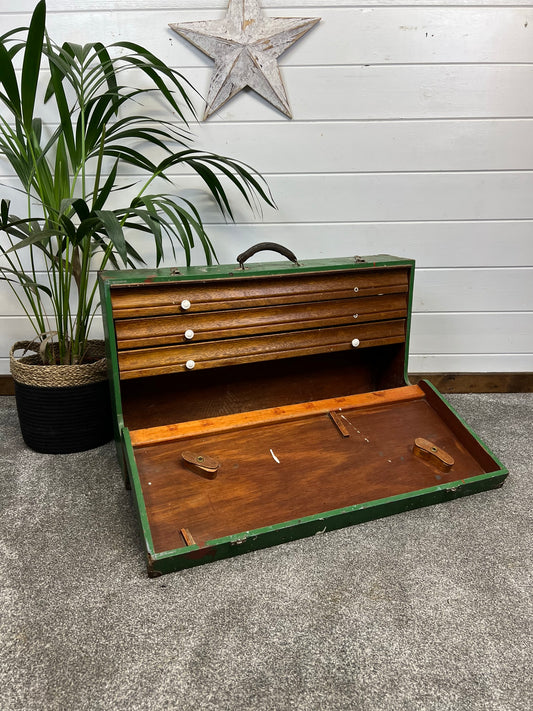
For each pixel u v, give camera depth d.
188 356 1.55
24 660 1.01
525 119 2.00
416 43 1.89
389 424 1.64
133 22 1.83
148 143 1.96
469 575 1.24
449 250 2.17
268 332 1.63
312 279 1.66
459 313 2.26
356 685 0.97
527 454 1.79
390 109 1.97
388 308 1.78
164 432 1.48
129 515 1.45
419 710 0.93
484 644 1.06
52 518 1.43
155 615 1.12
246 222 2.08
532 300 2.25
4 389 2.22
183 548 1.21
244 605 1.15
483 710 0.93
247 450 1.50
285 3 1.84
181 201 2.04
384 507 1.40
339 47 1.88
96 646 1.04
